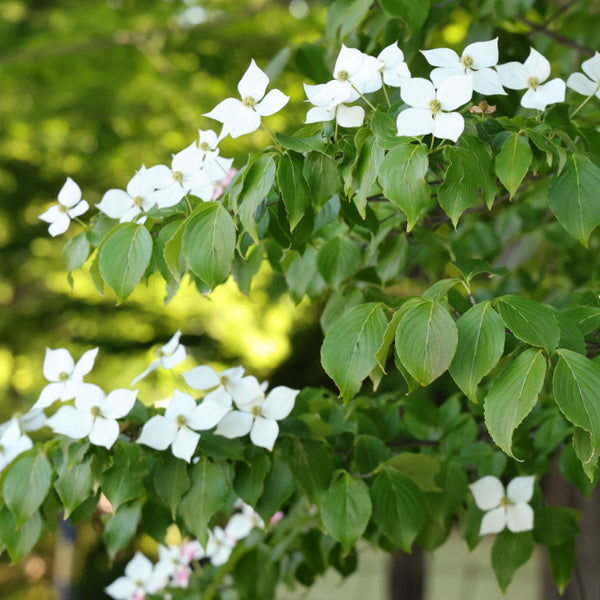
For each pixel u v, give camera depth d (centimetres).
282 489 239
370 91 218
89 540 795
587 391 204
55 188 872
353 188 218
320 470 239
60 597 750
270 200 226
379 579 823
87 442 232
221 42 723
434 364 206
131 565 294
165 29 707
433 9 263
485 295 256
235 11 704
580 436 208
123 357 841
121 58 766
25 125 791
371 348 212
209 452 234
